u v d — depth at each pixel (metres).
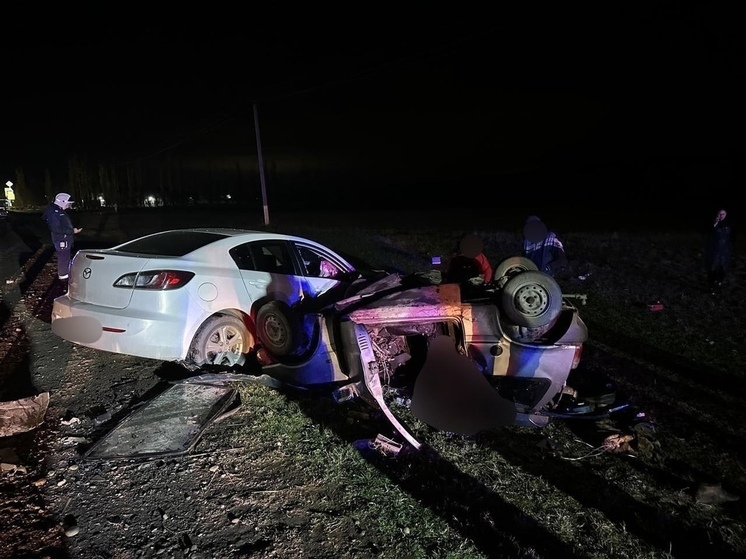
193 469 3.65
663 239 18.94
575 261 13.65
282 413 4.48
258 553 2.90
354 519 3.21
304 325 5.18
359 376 4.45
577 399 5.06
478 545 3.04
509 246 17.00
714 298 9.95
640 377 5.75
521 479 3.73
